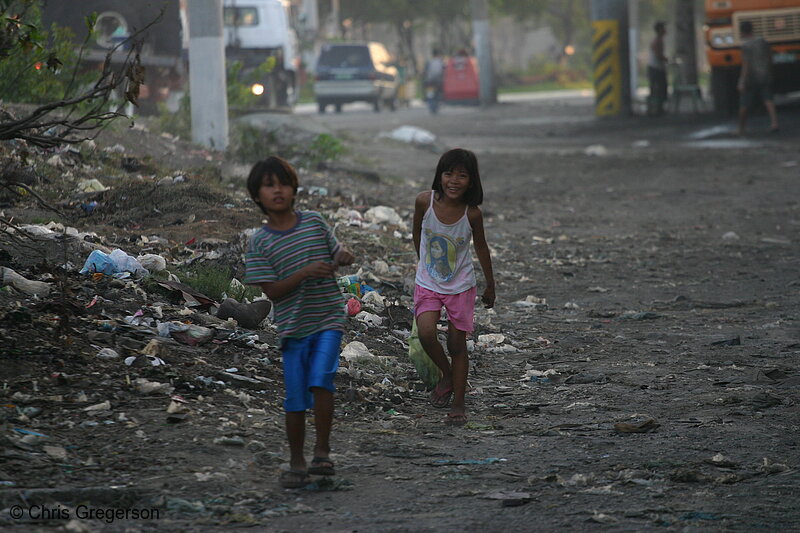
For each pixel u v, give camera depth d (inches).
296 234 451.2
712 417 567.8
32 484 413.7
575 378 660.7
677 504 427.2
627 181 1765.5
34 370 536.7
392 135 2395.4
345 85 3951.8
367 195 1412.4
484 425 555.8
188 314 681.6
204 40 1520.7
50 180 1040.2
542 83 7209.6
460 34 7111.2
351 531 393.7
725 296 957.8
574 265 1096.2
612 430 543.8
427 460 490.0
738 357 721.6
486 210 1443.2
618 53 3075.8
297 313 451.2
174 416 501.4
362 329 743.7
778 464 479.8
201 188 1098.1
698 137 2444.6
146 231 946.1
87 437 471.8
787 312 882.8
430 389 629.9
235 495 425.1
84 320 623.2
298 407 446.3
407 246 1089.4
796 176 1750.7
